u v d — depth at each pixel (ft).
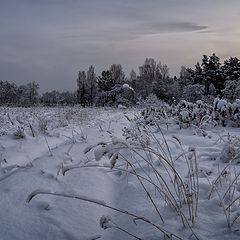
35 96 215.10
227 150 16.88
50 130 31.83
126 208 11.29
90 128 35.14
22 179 14.14
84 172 15.10
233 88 103.24
